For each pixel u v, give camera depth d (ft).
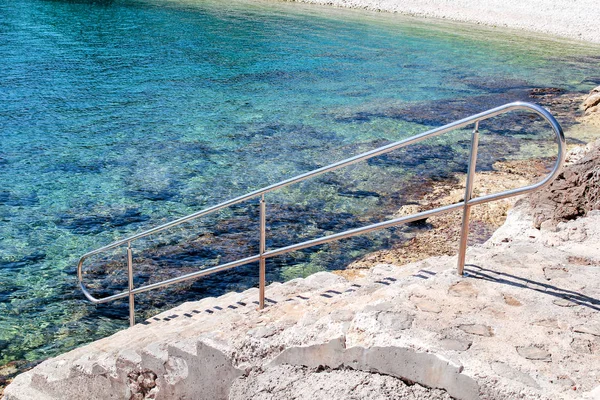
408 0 170.40
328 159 50.90
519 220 24.66
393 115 66.08
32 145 51.88
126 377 15.74
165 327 20.25
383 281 16.24
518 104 11.91
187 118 62.08
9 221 37.60
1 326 27.32
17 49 92.94
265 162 49.70
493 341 10.77
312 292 16.97
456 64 99.25
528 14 153.48
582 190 22.71
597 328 11.25
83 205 40.45
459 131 60.23
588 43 129.39
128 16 133.08
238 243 35.55
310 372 12.13
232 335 13.84
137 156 50.26
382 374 11.09
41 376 18.72
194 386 14.16
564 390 9.45
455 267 14.51
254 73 85.97
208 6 157.48
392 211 40.09
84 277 31.55
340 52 105.50
